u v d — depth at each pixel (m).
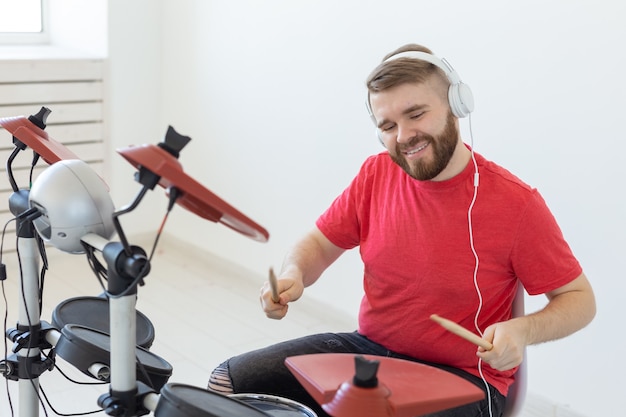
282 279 1.66
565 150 2.44
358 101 3.09
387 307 1.71
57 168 1.43
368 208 1.79
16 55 3.83
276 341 3.11
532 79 2.50
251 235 1.24
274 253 3.62
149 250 4.18
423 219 1.65
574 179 2.43
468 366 1.65
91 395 2.57
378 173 1.78
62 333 1.51
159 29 4.12
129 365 1.28
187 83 4.00
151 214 4.30
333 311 3.31
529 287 1.62
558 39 2.41
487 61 2.62
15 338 1.62
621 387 2.38
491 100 2.62
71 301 1.75
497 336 1.42
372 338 1.76
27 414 1.67
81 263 3.91
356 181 1.82
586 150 2.39
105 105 4.03
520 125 2.55
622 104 2.28
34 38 4.24
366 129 3.07
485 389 1.61
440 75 1.55
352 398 1.14
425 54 1.55
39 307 1.61
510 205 1.60
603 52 2.31
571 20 2.37
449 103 1.56
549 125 2.47
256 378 1.70
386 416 1.14
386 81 1.54
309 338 1.79
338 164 3.23
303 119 3.36
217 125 3.86
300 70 3.34
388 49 2.95
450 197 1.63
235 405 1.30
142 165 1.17
